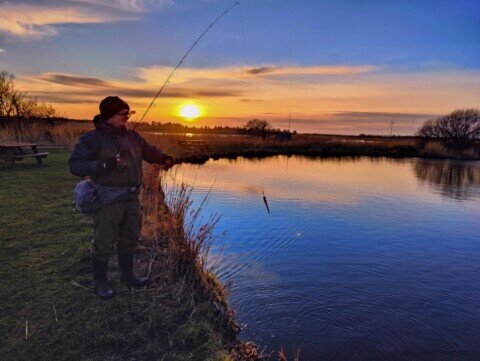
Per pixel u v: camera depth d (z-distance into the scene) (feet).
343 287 20.54
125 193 13.14
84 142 12.48
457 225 34.50
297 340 15.34
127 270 14.62
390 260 25.03
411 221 35.50
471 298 19.94
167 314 13.15
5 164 45.03
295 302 18.42
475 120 123.34
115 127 12.81
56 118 100.68
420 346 15.51
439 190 54.75
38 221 22.27
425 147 125.70
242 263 23.30
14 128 75.56
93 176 12.62
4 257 16.97
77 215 23.65
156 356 11.17
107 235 13.19
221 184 53.16
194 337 12.14
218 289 16.76
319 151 126.52
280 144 132.77
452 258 25.82
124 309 13.15
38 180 35.35
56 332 11.70
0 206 25.48
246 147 125.08
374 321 17.16
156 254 17.85
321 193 48.96
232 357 12.13
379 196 48.49
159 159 14.29
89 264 16.30
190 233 19.30
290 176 65.10
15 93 92.07
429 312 18.28
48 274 15.38
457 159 112.88
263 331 15.80
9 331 11.68
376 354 14.88
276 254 25.13
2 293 13.82
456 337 16.31
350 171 76.54
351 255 25.59
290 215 35.88
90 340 11.48
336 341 15.51
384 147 131.75
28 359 10.57
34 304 13.15
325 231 30.89
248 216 34.88
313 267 23.15
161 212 23.65
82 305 13.17
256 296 18.93
